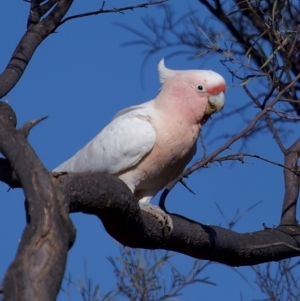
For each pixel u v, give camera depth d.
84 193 7.62
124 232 8.86
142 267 11.39
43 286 5.80
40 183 6.36
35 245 6.01
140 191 10.87
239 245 10.03
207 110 10.27
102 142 10.43
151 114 10.38
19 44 9.45
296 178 11.46
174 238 9.41
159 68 10.61
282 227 10.84
